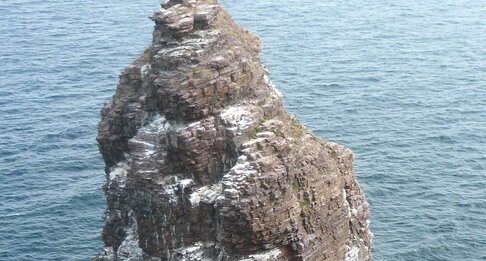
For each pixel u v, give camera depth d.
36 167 107.06
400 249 87.31
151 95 51.19
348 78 139.12
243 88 49.31
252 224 45.53
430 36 167.75
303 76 139.75
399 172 103.81
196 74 47.66
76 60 151.00
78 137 116.56
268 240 46.69
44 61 151.62
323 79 138.25
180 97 47.38
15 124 121.44
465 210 95.12
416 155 108.81
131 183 50.16
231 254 47.25
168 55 48.44
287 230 46.75
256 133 47.94
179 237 49.53
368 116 122.00
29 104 129.50
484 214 94.44
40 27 176.50
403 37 167.00
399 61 149.88
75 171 106.19
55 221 93.38
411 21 180.62
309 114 122.50
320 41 163.00
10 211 95.56
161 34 50.31
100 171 106.06
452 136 115.06
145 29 171.50
